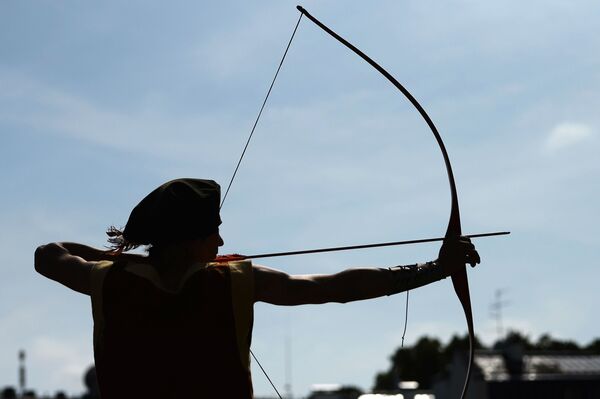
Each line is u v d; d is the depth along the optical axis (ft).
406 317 11.73
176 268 11.03
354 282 11.29
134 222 11.11
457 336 344.08
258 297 10.92
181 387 10.53
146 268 10.91
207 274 10.77
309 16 15.84
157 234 10.95
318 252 12.89
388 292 11.51
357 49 16.20
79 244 12.17
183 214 10.90
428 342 342.64
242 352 10.69
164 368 10.55
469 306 13.69
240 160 15.02
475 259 11.98
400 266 11.62
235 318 10.69
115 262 11.15
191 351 10.57
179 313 10.64
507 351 191.42
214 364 10.58
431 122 16.29
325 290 11.15
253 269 10.94
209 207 11.03
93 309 10.92
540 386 178.50
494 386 179.42
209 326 10.63
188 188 11.04
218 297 10.68
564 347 359.05
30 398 237.66
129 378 10.62
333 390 217.15
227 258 11.57
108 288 10.86
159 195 11.05
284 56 15.52
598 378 177.68
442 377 193.06
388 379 333.83
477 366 185.37
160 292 10.73
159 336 10.61
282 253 12.74
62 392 241.55
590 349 357.61
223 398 10.55
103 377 10.75
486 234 13.16
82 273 11.15
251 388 10.78
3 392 233.35
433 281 11.79
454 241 11.97
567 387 178.29
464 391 13.64
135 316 10.69
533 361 189.47
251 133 15.12
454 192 15.78
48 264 11.50
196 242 11.05
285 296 10.97
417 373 335.67
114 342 10.70
